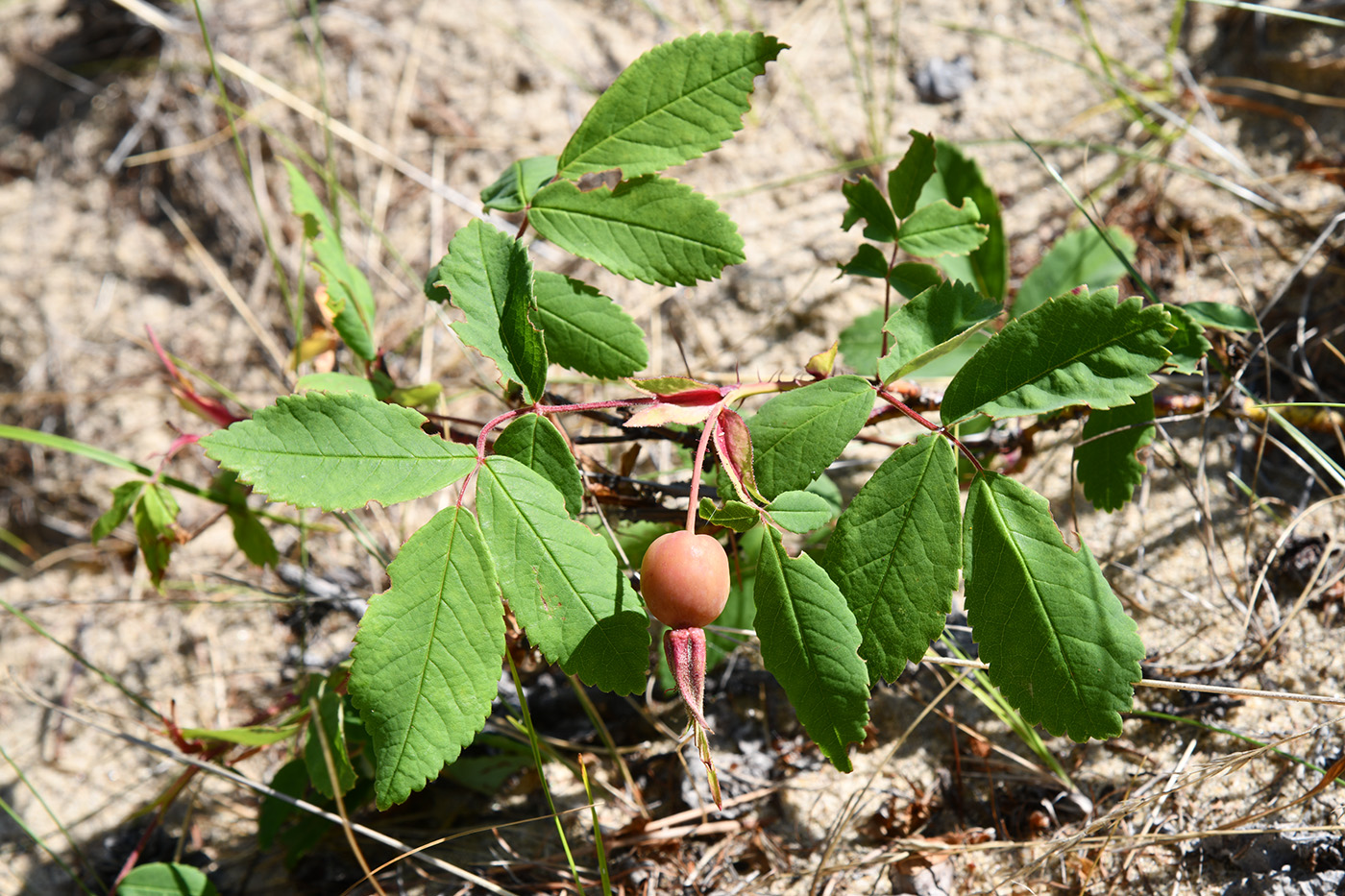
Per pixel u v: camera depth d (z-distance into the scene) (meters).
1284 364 0.46
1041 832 0.41
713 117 0.38
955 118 0.53
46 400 0.59
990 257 0.45
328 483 0.34
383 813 0.44
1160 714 0.40
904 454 0.35
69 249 0.62
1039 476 0.46
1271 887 0.39
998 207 0.44
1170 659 0.42
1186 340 0.39
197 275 0.60
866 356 0.45
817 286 0.51
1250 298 0.47
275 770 0.47
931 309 0.36
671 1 0.59
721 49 0.38
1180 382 0.45
